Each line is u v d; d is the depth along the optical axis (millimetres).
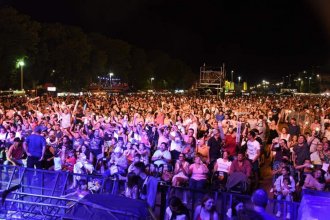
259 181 15219
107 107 30078
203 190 9281
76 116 23328
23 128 17922
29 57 68500
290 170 11781
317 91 169125
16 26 63156
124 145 14422
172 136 15711
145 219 6785
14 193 9562
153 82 139875
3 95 54594
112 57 108875
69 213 6879
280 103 46312
